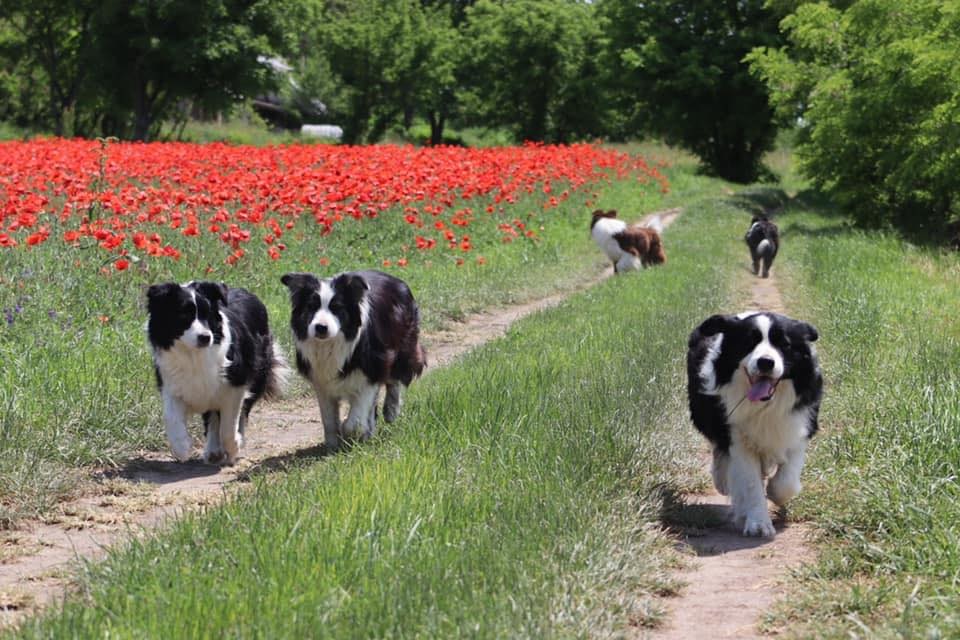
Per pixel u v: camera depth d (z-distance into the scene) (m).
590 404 8.80
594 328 13.30
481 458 7.53
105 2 55.41
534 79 75.19
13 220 14.06
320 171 21.28
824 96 29.73
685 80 56.75
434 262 19.06
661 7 59.91
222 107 59.28
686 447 8.97
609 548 6.09
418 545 5.79
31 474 7.92
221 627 4.61
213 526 6.07
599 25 74.88
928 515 6.21
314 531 5.84
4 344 10.45
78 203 14.66
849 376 10.59
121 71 57.91
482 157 28.09
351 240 18.06
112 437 9.17
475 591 5.15
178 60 55.53
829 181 31.62
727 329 7.29
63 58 63.38
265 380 9.85
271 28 60.66
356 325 9.00
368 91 72.25
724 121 59.12
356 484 6.79
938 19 26.77
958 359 10.48
